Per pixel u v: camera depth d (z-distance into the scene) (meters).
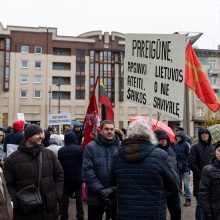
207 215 5.41
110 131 5.58
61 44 69.50
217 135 8.84
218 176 5.39
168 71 5.67
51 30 69.38
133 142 4.02
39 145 5.17
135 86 6.08
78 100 69.25
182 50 5.54
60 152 8.09
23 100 67.00
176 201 5.17
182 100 5.48
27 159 5.06
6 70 66.19
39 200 4.86
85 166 5.47
